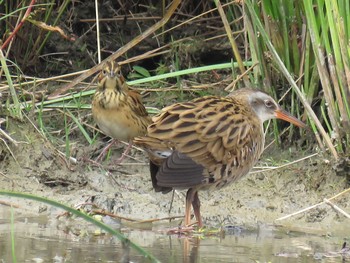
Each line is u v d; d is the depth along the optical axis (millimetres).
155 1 16109
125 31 15938
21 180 12672
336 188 12562
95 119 13266
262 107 11984
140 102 13344
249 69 13625
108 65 13156
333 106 12562
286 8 13148
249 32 13438
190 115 11055
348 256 9992
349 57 12297
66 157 13000
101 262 9453
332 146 12625
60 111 13953
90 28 15695
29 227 11039
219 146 11047
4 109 13547
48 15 14984
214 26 15836
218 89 14508
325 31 12344
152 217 11797
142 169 13211
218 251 10133
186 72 13805
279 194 12523
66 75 14422
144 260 9641
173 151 10883
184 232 11039
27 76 14961
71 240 10469
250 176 12828
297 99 13391
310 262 9688
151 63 15594
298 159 13133
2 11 15117
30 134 13320
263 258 9820
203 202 12242
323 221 11812
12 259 9477
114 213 11852
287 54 13281
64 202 12078
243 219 11812
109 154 13461
